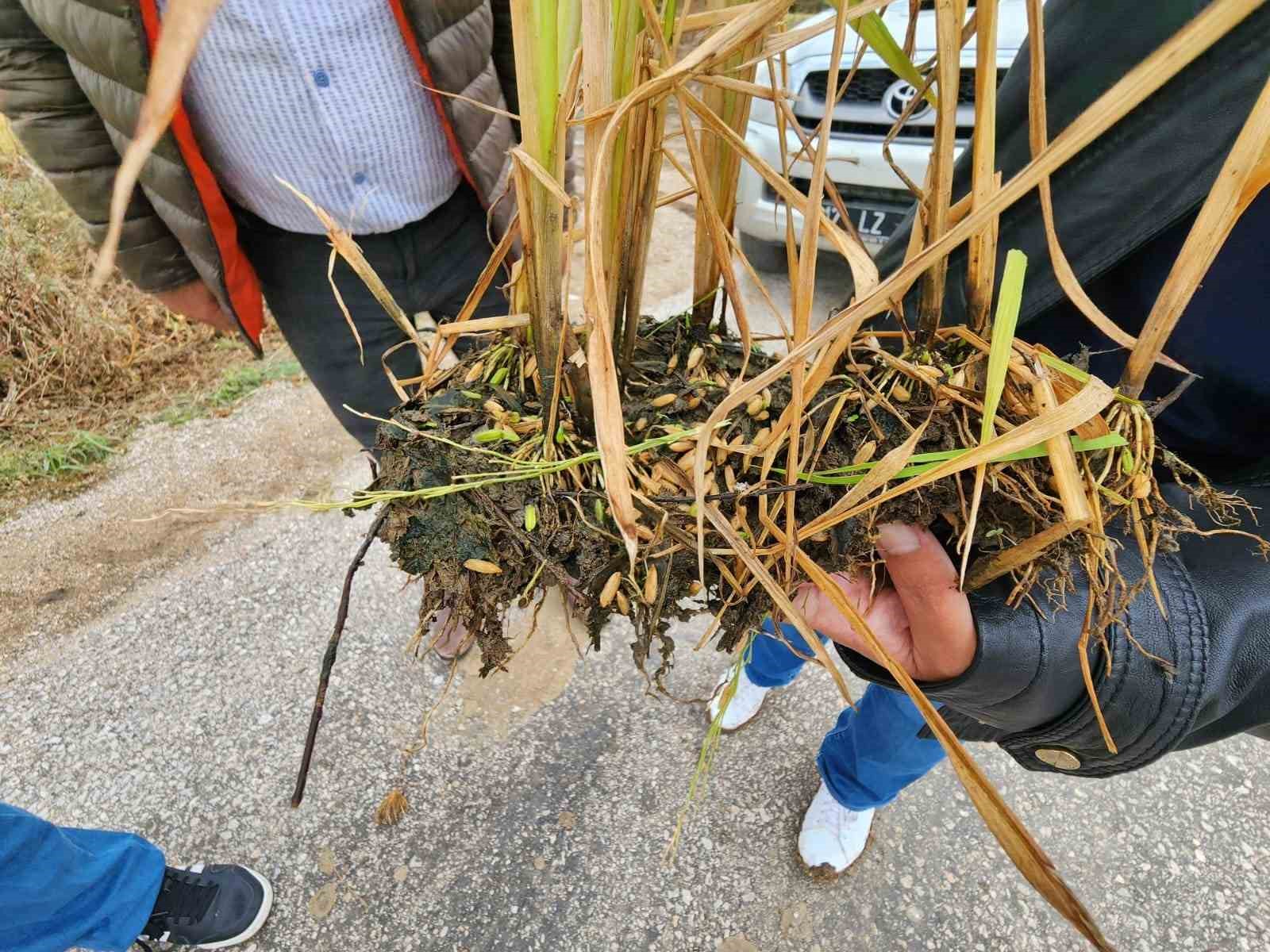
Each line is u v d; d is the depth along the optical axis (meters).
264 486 1.86
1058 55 0.69
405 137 1.09
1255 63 0.54
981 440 0.42
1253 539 0.55
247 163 1.05
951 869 1.23
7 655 1.49
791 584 0.50
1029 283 0.73
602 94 0.38
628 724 1.41
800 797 1.32
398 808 1.03
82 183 1.08
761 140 2.27
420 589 1.61
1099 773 0.59
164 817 1.27
